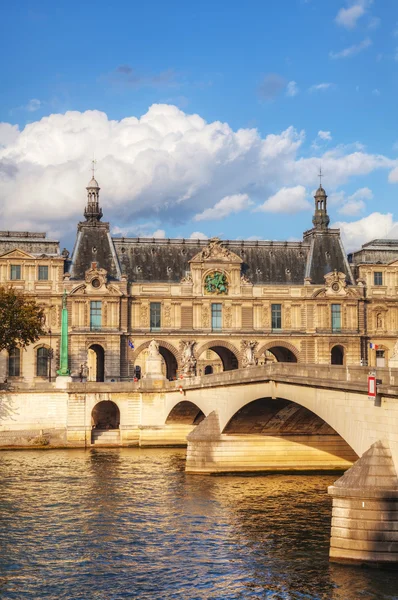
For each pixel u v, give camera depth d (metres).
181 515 65.44
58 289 136.62
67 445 108.44
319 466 85.06
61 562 53.75
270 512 66.12
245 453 84.69
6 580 50.53
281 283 144.88
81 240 141.12
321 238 149.38
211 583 49.34
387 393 49.59
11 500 71.25
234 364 144.88
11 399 111.56
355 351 144.00
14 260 136.25
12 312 115.69
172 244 145.38
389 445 50.12
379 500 49.03
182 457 98.38
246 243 147.50
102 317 136.50
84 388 110.25
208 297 140.88
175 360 144.00
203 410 91.44
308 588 47.25
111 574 51.34
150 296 139.00
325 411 60.41
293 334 142.38
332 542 49.97
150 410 110.50
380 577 47.88
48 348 135.50
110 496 72.75
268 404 75.31
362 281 146.88
